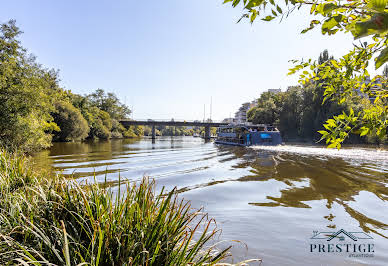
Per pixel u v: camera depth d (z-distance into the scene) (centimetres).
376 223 553
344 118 129
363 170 1284
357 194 802
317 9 86
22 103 2033
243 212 633
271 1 100
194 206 684
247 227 527
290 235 489
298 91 5419
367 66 161
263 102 6712
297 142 4769
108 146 3484
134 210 250
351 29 76
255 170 1327
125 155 2178
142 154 2308
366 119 127
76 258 204
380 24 50
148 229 228
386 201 721
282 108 5716
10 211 280
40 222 254
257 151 2611
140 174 1209
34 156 1911
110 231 228
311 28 114
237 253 407
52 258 213
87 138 5894
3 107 1942
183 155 2230
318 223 556
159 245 214
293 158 1886
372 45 143
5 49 2148
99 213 246
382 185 930
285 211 641
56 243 230
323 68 184
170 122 8006
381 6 51
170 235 232
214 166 1508
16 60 2184
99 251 192
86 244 233
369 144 3662
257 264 375
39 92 2222
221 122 7862
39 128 2302
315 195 796
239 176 1161
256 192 848
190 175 1195
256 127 3819
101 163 1570
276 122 5778
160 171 1313
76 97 6078
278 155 2145
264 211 640
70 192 308
